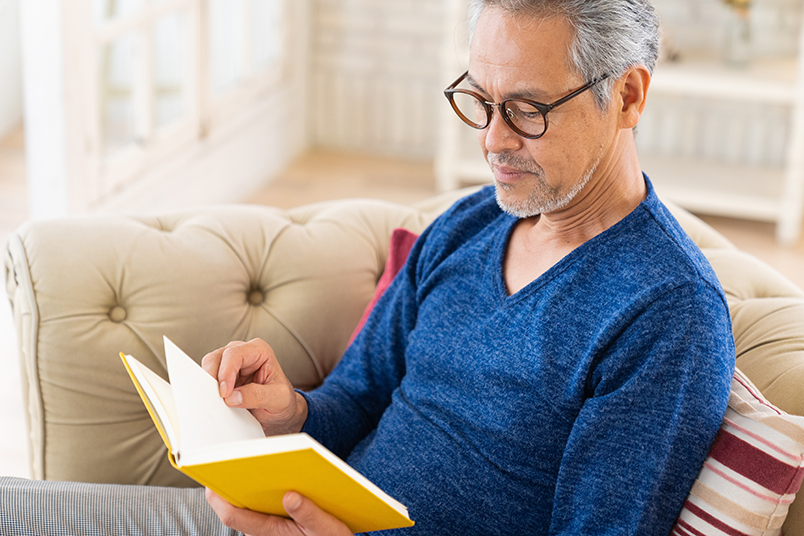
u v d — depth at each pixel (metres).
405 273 1.22
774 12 3.29
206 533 1.09
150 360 1.22
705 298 0.91
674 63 3.12
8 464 1.92
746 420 0.90
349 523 0.90
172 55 2.79
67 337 1.18
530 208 0.99
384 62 3.79
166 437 0.85
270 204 3.37
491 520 1.01
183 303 1.24
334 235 1.37
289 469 0.79
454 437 1.05
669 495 0.89
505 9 0.92
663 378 0.89
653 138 3.59
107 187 2.52
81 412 1.20
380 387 1.22
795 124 2.96
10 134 3.78
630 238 0.97
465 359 1.06
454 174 3.46
